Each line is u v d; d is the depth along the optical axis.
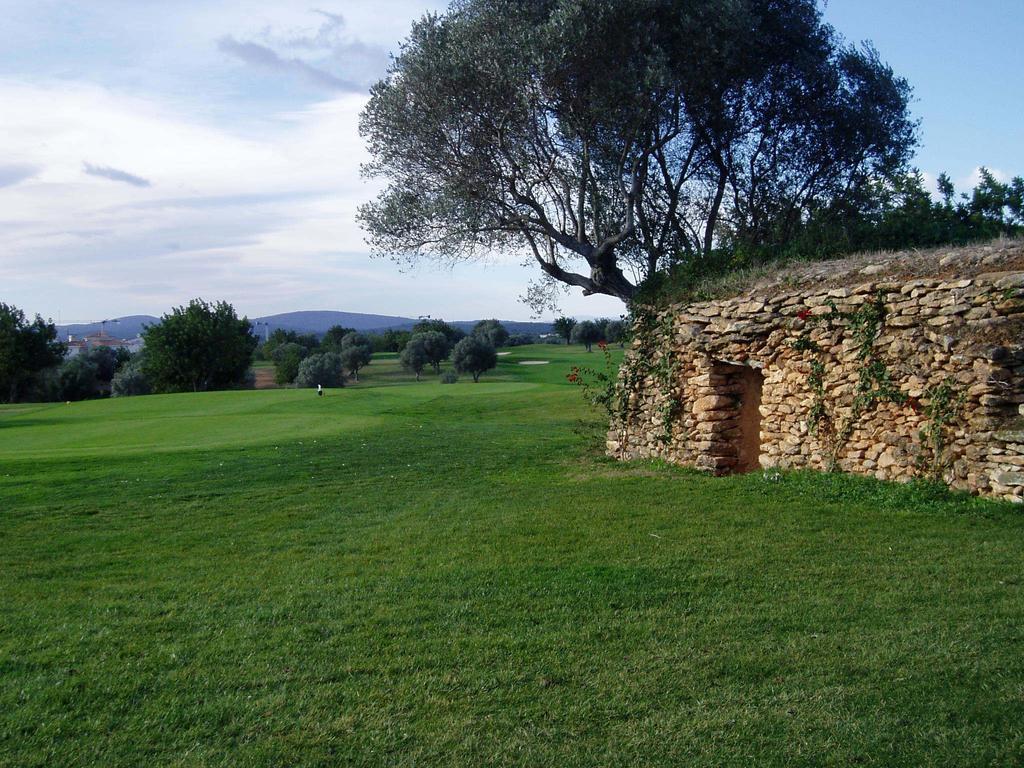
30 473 13.23
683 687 4.34
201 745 3.88
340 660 4.84
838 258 12.60
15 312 58.94
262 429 19.09
